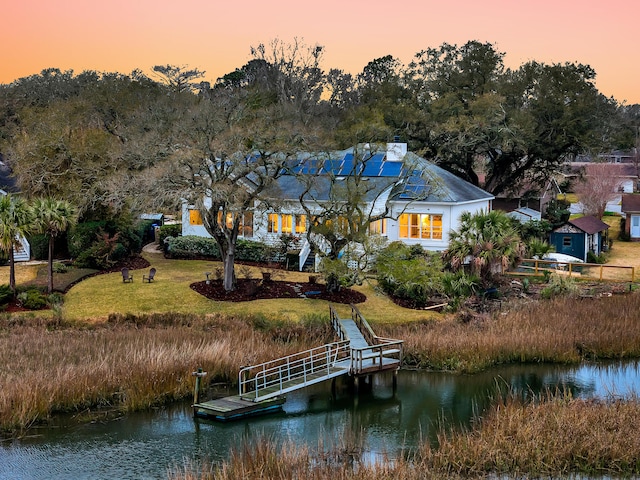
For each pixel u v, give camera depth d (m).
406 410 26.92
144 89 72.00
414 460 21.05
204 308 37.31
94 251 44.97
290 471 20.03
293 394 29.02
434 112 64.81
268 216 44.91
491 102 61.25
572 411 23.64
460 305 38.06
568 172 97.06
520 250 40.69
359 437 24.17
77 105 58.44
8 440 23.72
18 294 37.19
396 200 47.66
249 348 31.08
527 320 35.41
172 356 28.97
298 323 34.94
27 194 47.94
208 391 28.34
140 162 41.34
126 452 22.91
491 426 23.08
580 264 44.84
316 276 42.38
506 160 66.94
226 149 37.69
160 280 42.47
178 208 48.00
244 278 42.75
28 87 97.44
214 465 21.86
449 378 30.47
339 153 50.88
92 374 27.09
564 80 62.94
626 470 20.98
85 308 36.78
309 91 92.69
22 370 27.48
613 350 32.94
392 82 72.75
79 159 47.97
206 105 49.97
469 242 40.00
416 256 43.31
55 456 22.53
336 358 30.12
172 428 24.98
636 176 93.75
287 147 37.84
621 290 42.34
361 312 37.38
